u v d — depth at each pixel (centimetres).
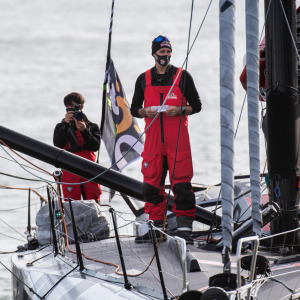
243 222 3200
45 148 3453
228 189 2350
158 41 3045
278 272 2639
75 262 2873
